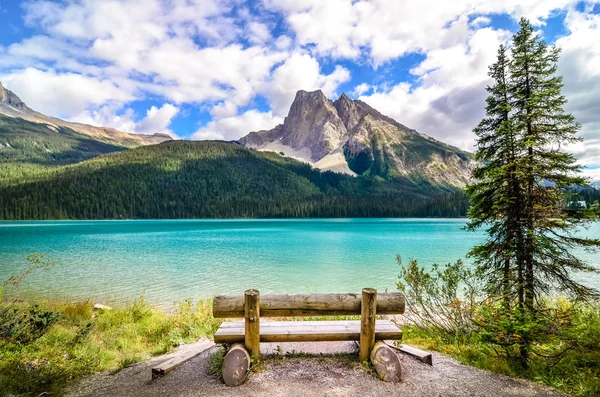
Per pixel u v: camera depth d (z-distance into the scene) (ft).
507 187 19.34
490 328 16.08
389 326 14.46
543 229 18.12
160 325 25.89
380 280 62.85
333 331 13.73
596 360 14.11
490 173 18.71
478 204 20.29
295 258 93.66
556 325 15.39
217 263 84.38
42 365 14.74
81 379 14.39
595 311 18.37
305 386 12.19
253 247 124.36
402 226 274.36
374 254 100.99
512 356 15.52
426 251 106.93
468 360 15.89
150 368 15.55
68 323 27.63
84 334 19.47
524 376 13.80
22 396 11.91
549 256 17.31
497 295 18.88
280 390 11.91
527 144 17.76
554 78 18.94
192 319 26.55
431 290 23.62
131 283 60.23
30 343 17.48
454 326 21.35
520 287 17.84
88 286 57.67
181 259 92.27
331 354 14.94
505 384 12.95
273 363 13.99
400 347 16.38
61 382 13.50
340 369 13.52
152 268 77.05
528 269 17.78
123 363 16.42
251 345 13.10
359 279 63.67
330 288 56.13
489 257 19.86
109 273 70.38
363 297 13.41
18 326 17.28
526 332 14.37
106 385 13.41
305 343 16.33
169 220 460.55
